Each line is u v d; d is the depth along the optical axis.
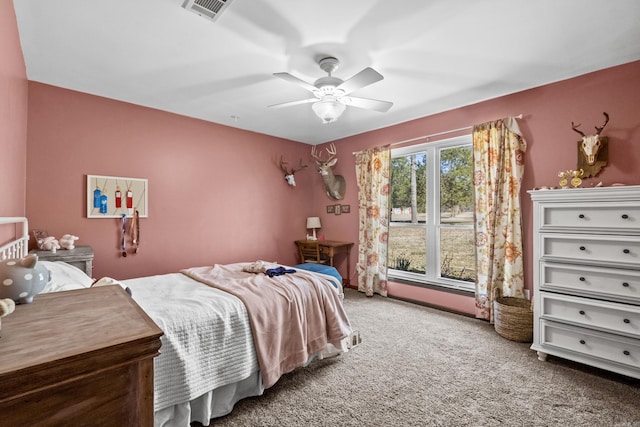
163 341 1.56
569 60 2.51
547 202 2.47
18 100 2.16
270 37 2.18
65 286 1.67
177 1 1.80
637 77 2.48
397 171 4.42
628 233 2.11
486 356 2.53
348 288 4.79
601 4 1.83
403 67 2.63
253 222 4.57
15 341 0.60
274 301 2.08
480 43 2.26
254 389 1.95
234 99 3.34
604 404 1.89
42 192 2.88
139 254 3.48
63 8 1.85
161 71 2.69
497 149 3.22
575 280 2.33
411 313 3.59
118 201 3.31
